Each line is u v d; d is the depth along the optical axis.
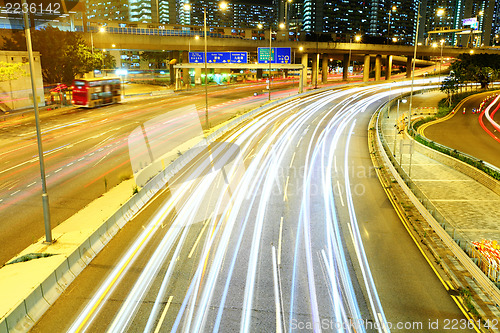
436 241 18.81
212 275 15.38
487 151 39.88
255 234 19.16
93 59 75.88
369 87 104.81
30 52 15.69
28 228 19.20
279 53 74.62
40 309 13.04
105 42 86.88
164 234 19.05
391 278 15.48
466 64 84.12
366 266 16.38
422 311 13.41
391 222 21.03
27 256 15.30
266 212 22.05
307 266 16.20
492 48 147.00
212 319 12.73
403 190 26.28
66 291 14.30
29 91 58.34
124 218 20.61
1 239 18.08
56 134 42.16
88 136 41.41
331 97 82.69
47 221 16.70
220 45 100.44
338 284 14.95
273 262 16.45
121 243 18.14
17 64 49.69
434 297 14.24
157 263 16.27
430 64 180.12
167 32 93.31
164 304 13.51
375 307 13.59
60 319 12.74
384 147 36.09
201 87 98.94
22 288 13.12
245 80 125.62
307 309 13.38
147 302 13.61
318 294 14.26
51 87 72.25
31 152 34.69
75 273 15.35
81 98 59.44
